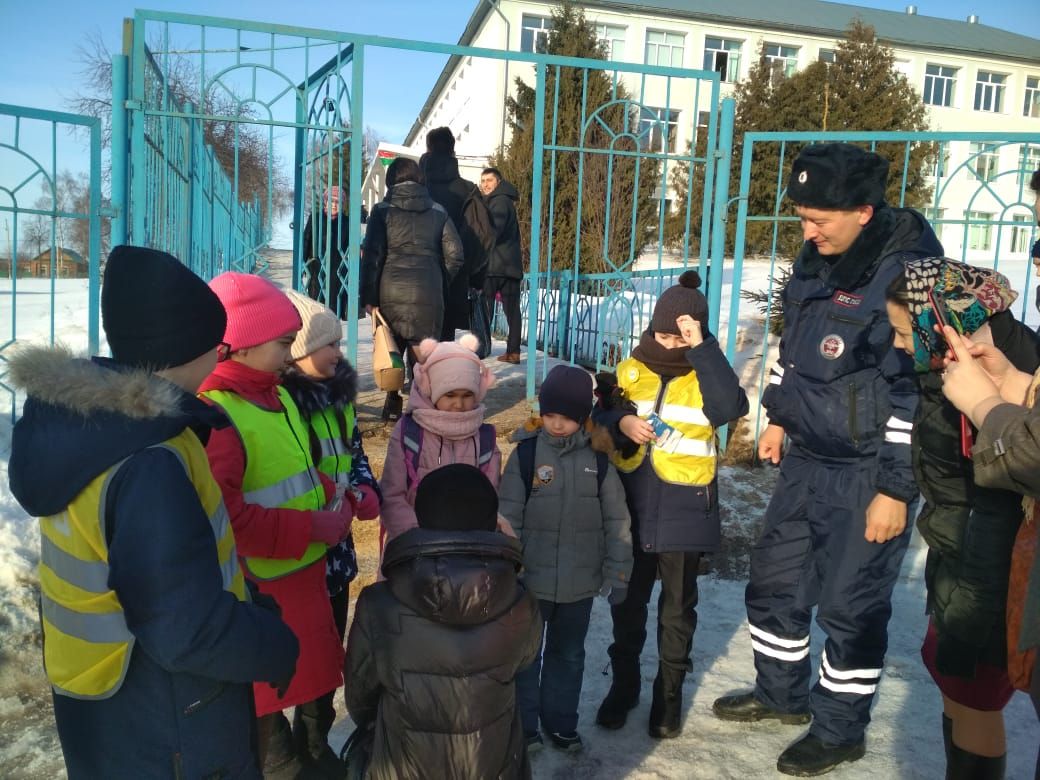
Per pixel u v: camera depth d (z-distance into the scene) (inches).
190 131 309.6
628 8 1321.4
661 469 120.2
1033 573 70.7
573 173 664.4
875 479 109.0
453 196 292.8
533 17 1228.5
